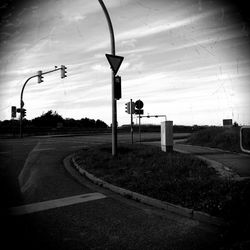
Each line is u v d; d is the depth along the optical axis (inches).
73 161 426.6
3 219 181.9
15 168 369.4
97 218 184.9
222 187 232.1
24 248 141.4
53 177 319.6
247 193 200.2
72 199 230.2
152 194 227.5
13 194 243.6
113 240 151.0
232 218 169.3
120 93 428.1
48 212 196.2
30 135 1449.3
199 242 148.0
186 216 189.9
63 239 152.0
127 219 183.5
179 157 412.2
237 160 428.5
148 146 584.1
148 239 152.3
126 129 2031.3
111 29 424.2
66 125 2332.7
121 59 416.5
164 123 499.8
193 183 255.4
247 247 135.3
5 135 1375.5
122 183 269.1
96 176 306.3
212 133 767.1
